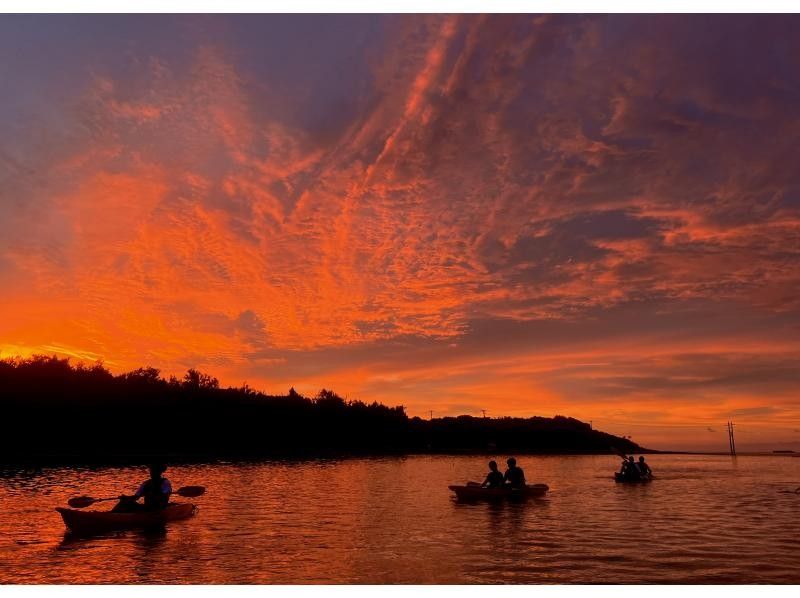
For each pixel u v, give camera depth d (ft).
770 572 37.14
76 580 35.12
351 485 105.19
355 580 35.24
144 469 134.92
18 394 231.09
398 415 421.59
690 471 181.98
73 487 91.30
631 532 51.60
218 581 35.04
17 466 143.95
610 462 260.83
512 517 61.36
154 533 49.83
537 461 269.23
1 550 42.65
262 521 57.31
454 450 424.87
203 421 295.28
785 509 70.64
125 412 262.06
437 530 52.29
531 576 36.14
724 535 50.16
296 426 346.13
